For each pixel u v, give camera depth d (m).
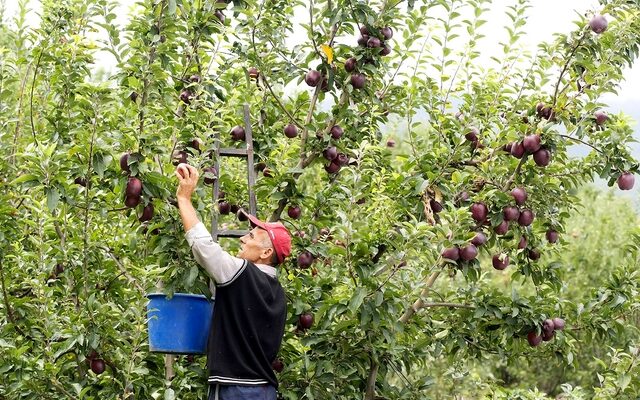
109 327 7.08
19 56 9.75
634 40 8.39
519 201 8.05
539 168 8.57
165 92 8.11
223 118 8.02
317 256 8.02
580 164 8.55
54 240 7.80
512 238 8.72
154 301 6.76
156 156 7.36
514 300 8.27
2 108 9.88
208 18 8.35
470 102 8.73
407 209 8.19
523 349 8.76
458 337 8.56
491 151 8.42
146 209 6.75
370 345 7.88
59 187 6.84
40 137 8.19
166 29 8.13
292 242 7.88
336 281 8.12
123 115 7.10
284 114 8.84
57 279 7.91
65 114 8.41
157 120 7.78
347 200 8.09
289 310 7.86
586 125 8.38
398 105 9.19
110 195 7.30
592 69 8.20
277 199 7.93
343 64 8.45
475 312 8.24
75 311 7.55
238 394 6.36
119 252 8.08
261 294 6.49
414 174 8.47
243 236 7.00
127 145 6.77
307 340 7.75
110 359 7.32
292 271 8.13
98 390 7.41
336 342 7.91
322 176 9.61
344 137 8.65
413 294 8.02
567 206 8.71
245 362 6.40
